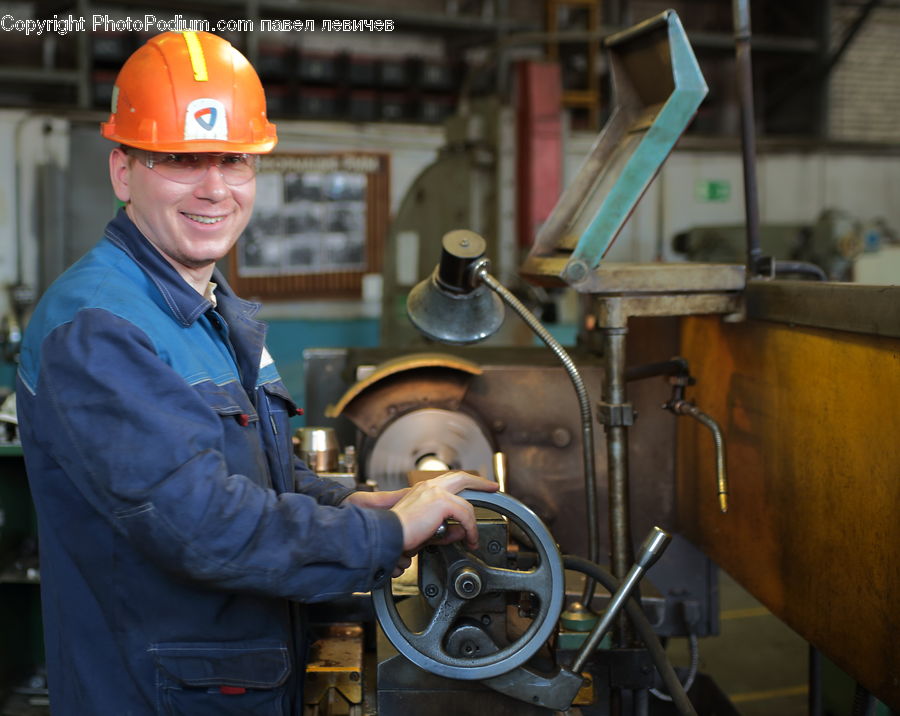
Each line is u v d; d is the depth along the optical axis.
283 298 5.45
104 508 1.08
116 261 1.22
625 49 1.72
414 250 4.67
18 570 2.61
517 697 1.31
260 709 1.22
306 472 1.53
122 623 1.18
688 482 2.15
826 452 1.51
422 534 1.19
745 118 1.82
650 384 2.22
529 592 1.31
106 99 5.81
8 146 4.66
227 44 1.31
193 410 1.12
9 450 2.52
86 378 1.07
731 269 1.66
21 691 2.72
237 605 1.21
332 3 6.12
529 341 4.54
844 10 7.73
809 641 1.60
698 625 2.24
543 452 2.19
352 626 1.66
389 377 2.08
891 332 1.29
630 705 2.07
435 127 5.54
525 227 4.47
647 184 1.56
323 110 6.30
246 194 1.28
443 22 6.51
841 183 6.37
